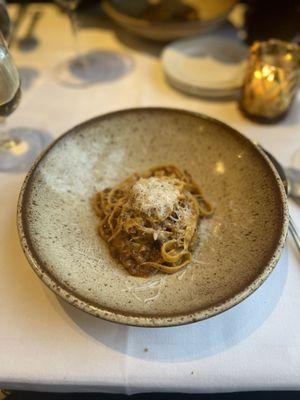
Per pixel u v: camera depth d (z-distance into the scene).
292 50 0.33
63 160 0.27
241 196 0.26
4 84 0.26
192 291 0.21
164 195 0.25
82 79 0.40
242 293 0.19
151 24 0.39
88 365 0.20
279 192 0.24
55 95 0.39
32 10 0.51
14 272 0.25
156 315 0.19
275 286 0.23
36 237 0.22
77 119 0.36
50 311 0.23
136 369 0.20
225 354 0.21
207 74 0.38
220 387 0.20
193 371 0.20
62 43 0.45
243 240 0.23
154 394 0.24
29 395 0.24
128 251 0.24
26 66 0.42
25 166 0.32
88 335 0.22
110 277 0.22
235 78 0.38
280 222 0.22
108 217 0.26
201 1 0.45
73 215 0.26
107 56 0.43
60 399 0.24
